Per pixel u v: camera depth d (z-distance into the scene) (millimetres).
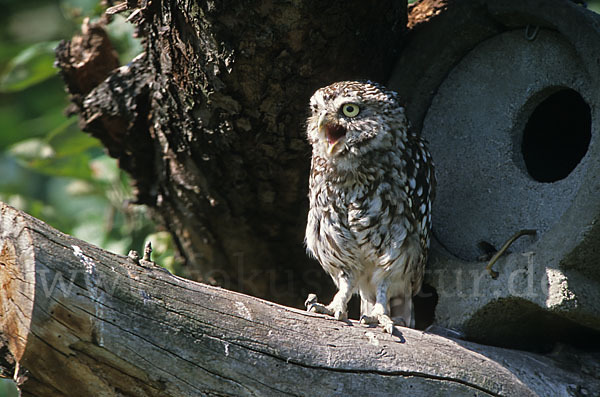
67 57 8961
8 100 12328
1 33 11625
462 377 6633
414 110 8500
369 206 7586
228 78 7434
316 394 6156
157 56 7891
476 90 8320
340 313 6840
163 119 8203
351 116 7379
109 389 5594
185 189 8703
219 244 9211
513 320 7754
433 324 7957
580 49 7184
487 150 8195
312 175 7797
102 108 8586
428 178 7789
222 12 7043
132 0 7797
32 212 11281
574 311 6984
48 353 5328
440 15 8250
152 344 5660
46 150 10297
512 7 7723
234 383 5926
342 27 7395
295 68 7484
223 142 8023
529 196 7824
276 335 6188
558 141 8797
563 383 7219
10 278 5285
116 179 10586
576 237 6859
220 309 6055
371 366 6375
